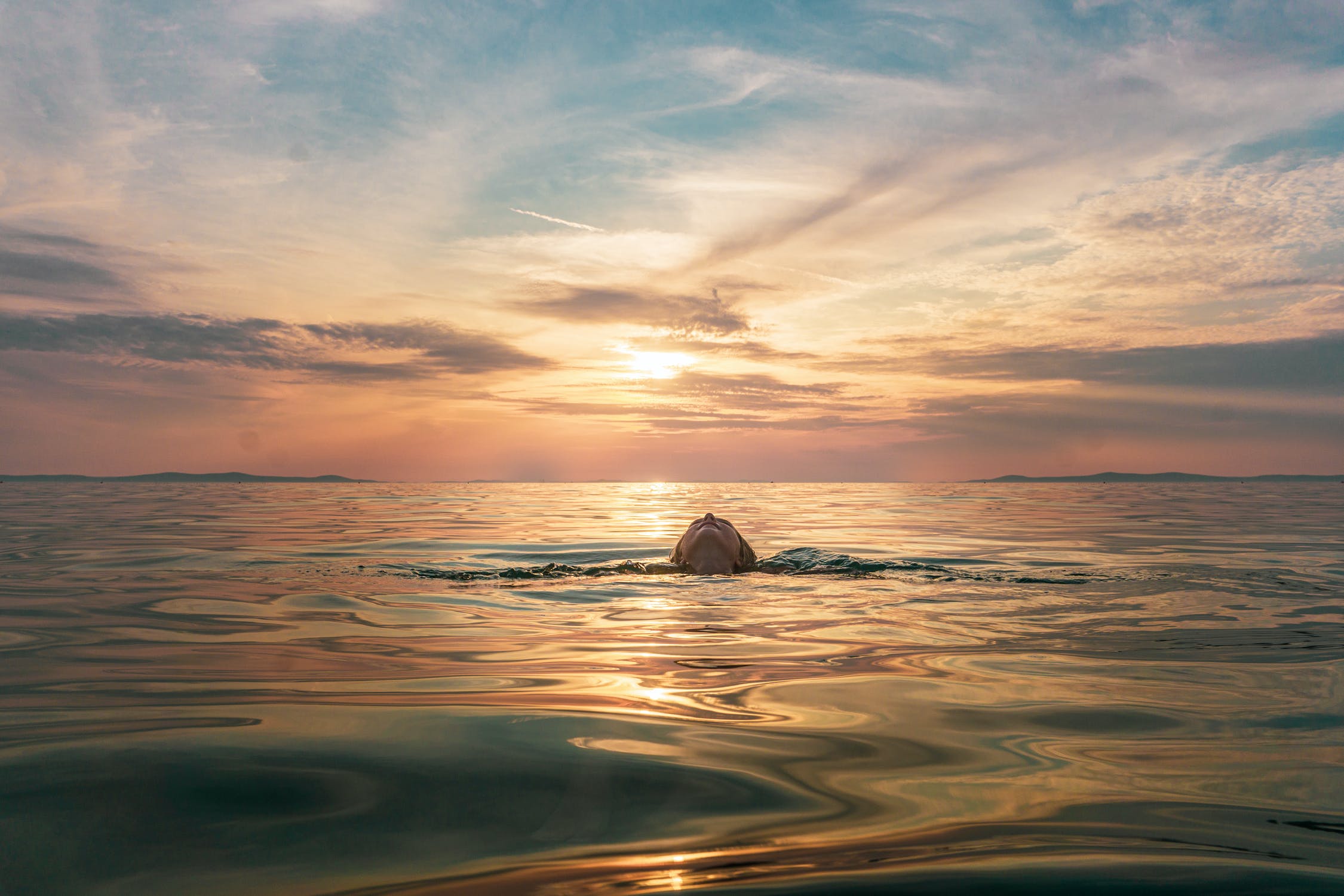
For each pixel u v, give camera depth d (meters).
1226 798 2.41
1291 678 3.89
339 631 5.20
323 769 2.60
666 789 2.46
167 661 4.32
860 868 1.92
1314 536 13.90
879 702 3.48
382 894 1.80
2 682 3.84
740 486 120.56
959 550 11.38
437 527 16.73
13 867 1.92
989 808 2.34
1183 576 8.05
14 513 22.08
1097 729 3.11
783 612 5.90
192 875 1.89
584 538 13.63
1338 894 1.78
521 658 4.38
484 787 2.46
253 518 19.80
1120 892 1.79
